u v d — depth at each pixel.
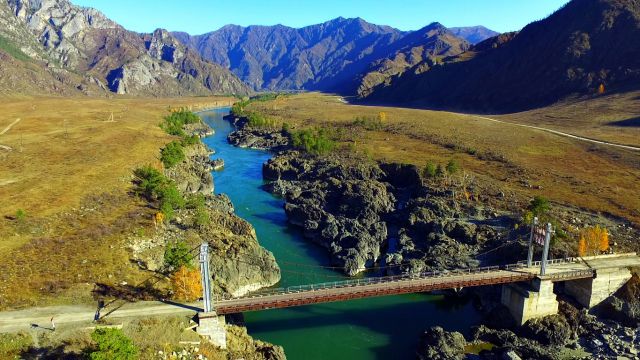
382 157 153.62
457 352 63.62
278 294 68.06
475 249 90.56
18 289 62.69
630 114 185.12
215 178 154.00
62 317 57.47
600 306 72.69
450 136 180.12
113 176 117.19
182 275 64.44
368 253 93.31
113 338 48.06
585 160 137.62
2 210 89.62
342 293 68.12
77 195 100.81
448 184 122.19
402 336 69.81
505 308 72.69
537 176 125.25
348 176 137.62
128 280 68.12
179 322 58.34
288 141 199.88
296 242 103.25
